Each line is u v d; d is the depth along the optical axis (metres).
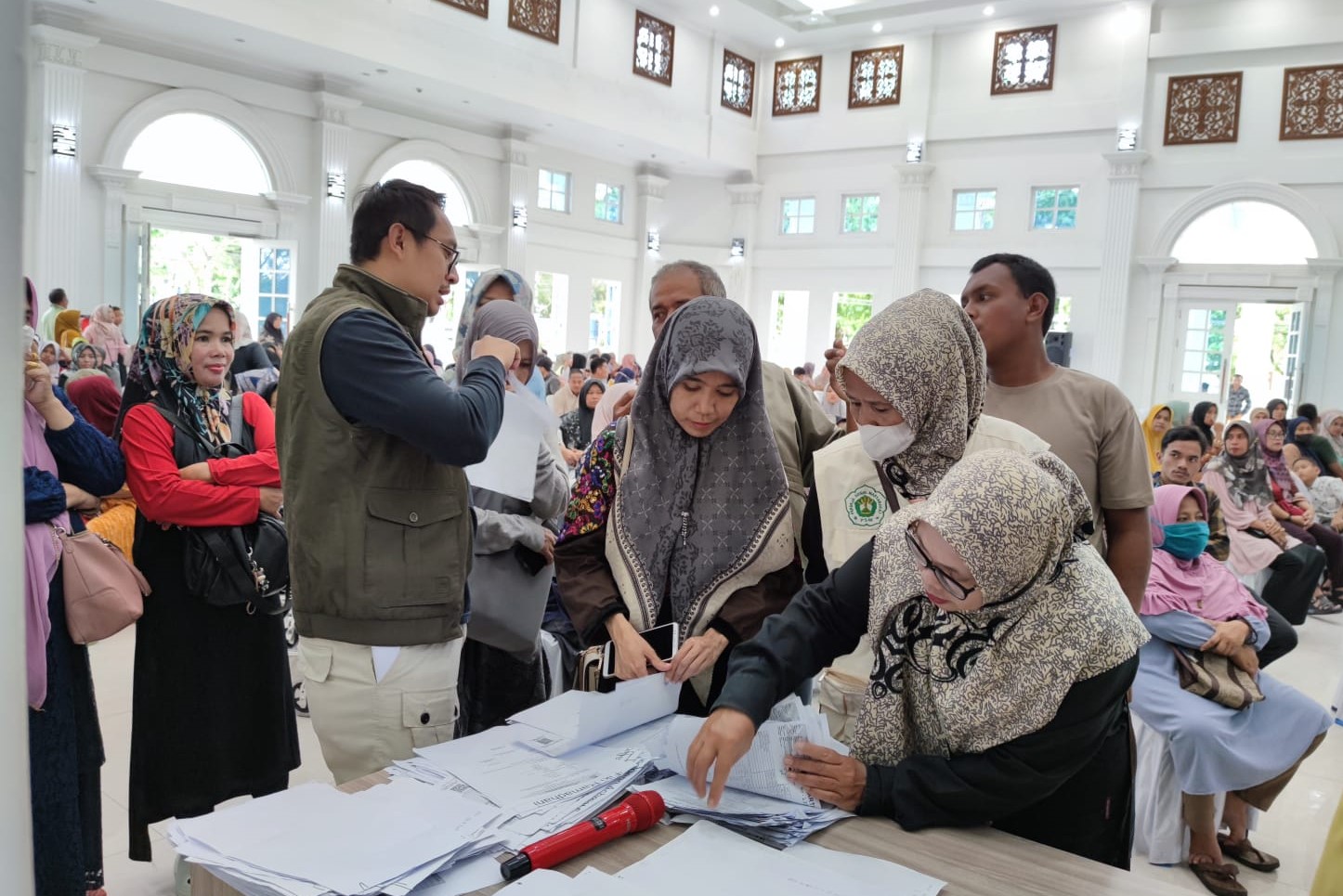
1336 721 3.17
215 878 0.95
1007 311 1.75
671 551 1.43
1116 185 10.77
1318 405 9.85
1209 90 10.36
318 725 1.52
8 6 0.30
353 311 1.40
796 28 12.51
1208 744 2.29
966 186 11.98
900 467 1.40
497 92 9.91
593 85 11.02
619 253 13.06
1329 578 5.41
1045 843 1.21
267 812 1.01
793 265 13.35
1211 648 2.42
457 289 11.37
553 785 1.11
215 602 1.87
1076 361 11.32
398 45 8.92
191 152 8.76
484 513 1.96
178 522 1.84
